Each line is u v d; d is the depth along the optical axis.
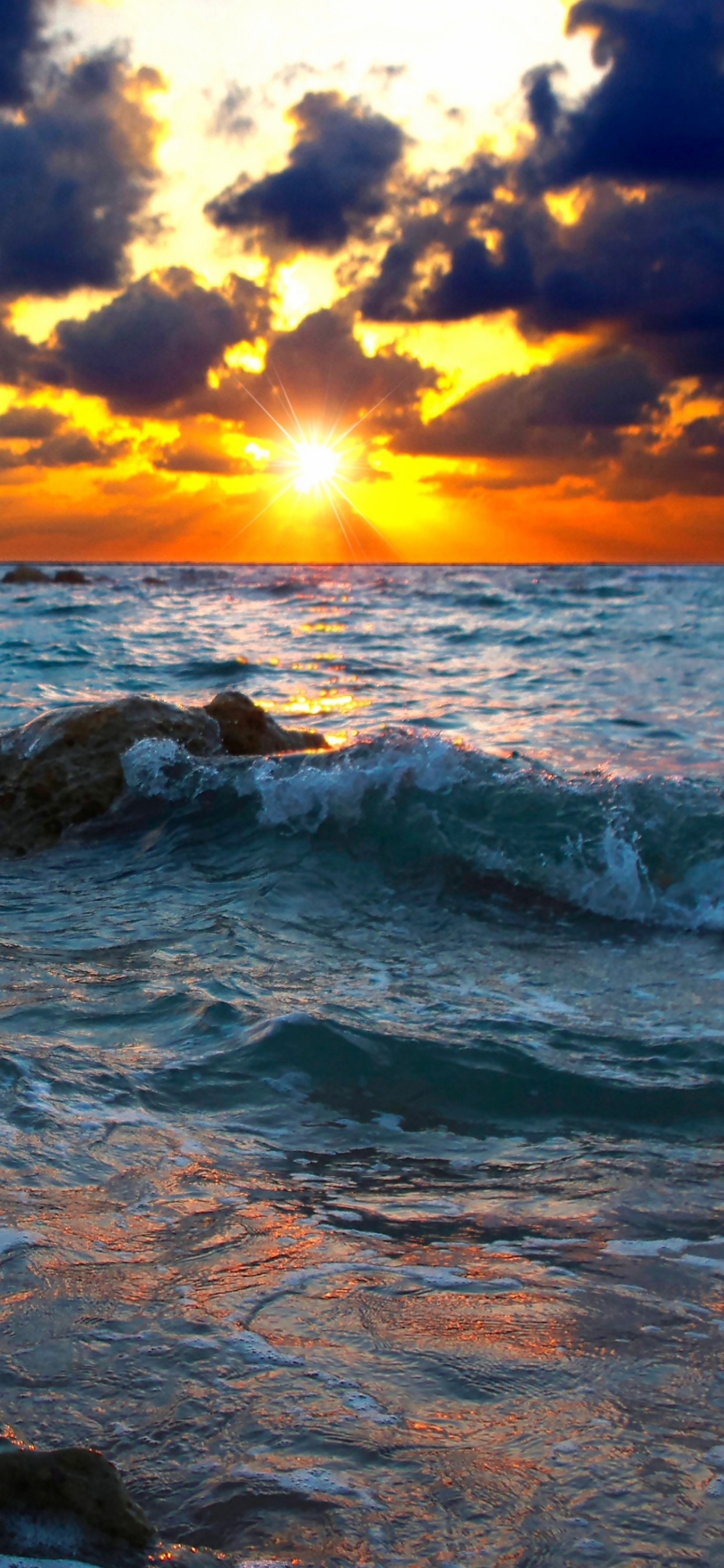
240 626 26.03
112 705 8.02
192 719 8.16
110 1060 3.58
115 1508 1.55
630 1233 2.58
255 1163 2.93
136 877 6.28
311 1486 1.70
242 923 5.31
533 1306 2.24
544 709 12.97
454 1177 2.89
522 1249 2.49
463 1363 2.04
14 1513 1.52
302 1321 2.16
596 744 10.68
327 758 7.12
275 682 15.37
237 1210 2.65
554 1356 2.06
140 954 4.83
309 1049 3.65
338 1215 2.65
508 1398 1.93
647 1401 1.92
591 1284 2.33
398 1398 1.93
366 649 20.20
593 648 19.95
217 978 4.46
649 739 10.92
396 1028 3.89
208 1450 1.78
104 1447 1.78
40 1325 2.12
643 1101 3.38
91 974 4.52
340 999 4.22
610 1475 1.74
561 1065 3.62
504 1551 1.58
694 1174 2.91
